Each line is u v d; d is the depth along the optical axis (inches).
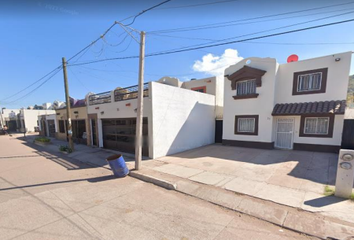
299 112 365.1
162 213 149.3
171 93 379.9
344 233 117.5
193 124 452.1
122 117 405.1
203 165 291.3
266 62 414.6
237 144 470.6
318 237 116.8
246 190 189.8
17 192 194.2
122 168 249.4
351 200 159.5
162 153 359.3
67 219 138.6
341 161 164.9
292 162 295.1
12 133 1194.0
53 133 799.7
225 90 490.6
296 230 124.3
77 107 562.3
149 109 340.2
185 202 171.3
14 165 324.5
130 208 157.9
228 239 115.6
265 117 419.5
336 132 350.9
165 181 215.2
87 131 519.8
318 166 268.1
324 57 363.6
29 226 128.8
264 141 423.5
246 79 449.7
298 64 395.5
